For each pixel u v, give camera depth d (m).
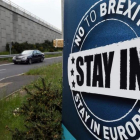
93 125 2.00
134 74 1.58
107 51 1.81
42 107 3.52
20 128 4.36
